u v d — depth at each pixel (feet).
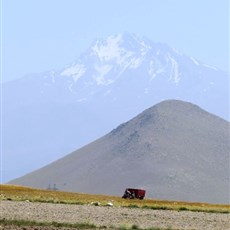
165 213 478.59
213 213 506.48
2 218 379.14
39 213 424.87
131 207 533.96
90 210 470.80
